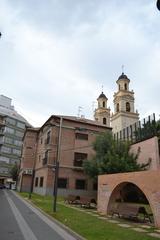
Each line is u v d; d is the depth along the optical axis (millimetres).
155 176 12391
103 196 17453
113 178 16531
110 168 26125
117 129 55719
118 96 58594
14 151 79062
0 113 81125
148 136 27344
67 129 36500
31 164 47344
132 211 13820
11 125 79625
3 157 75750
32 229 10047
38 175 39688
